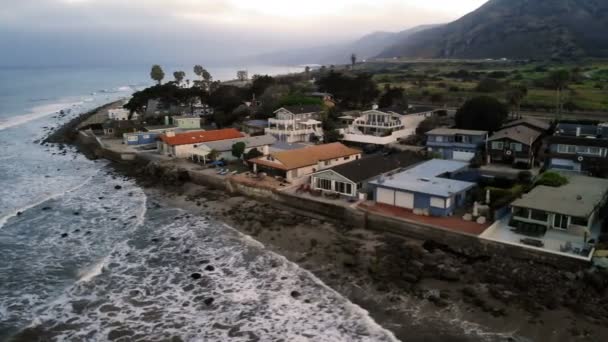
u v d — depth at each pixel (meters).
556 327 28.05
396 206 46.38
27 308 31.55
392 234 43.06
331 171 51.03
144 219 49.19
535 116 81.00
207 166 65.75
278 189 52.50
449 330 28.20
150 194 59.19
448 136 63.44
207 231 45.41
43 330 28.97
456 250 38.41
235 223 47.56
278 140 79.75
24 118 138.12
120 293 33.41
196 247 41.44
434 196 43.53
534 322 28.59
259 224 46.59
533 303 30.53
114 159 79.38
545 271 34.19
